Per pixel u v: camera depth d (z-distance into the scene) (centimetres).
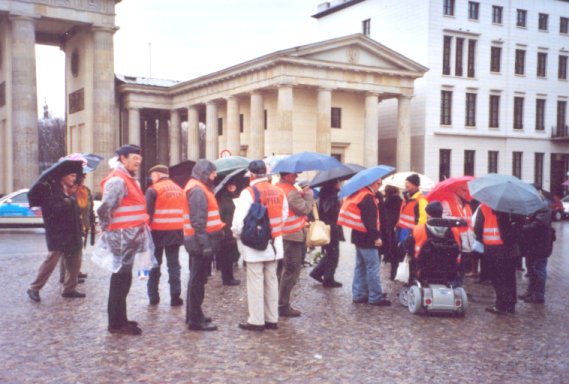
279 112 3972
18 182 3900
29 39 3944
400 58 4291
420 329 821
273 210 795
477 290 1166
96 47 4269
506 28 5053
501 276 930
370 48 4203
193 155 5166
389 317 891
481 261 1241
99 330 788
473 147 4916
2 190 4472
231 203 1149
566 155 5484
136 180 792
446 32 4709
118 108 5503
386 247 1195
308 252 1625
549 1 5294
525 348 733
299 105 4369
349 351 708
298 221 888
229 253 1143
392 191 1223
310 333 790
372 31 5228
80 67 4628
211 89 4784
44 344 721
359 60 4209
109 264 759
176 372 623
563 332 816
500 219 918
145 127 6028
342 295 1060
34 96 3969
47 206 940
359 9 5366
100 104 4272
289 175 913
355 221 970
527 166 5250
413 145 4788
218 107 5297
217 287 1124
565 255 1767
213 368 637
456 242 920
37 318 849
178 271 952
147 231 797
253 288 795
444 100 4769
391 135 5038
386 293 1033
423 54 4644
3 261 1462
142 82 5566
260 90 4247
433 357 689
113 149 4331
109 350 698
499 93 5056
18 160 3903
